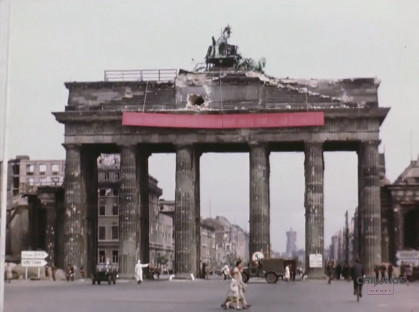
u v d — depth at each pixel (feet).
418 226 357.61
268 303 157.48
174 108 318.65
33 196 384.27
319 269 307.99
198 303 157.58
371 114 307.99
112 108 322.34
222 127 314.35
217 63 333.83
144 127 319.68
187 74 320.70
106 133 321.93
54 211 367.66
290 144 327.88
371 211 306.96
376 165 308.40
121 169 319.88
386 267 306.55
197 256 332.19
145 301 163.84
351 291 213.46
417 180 403.34
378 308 141.28
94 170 344.90
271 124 311.68
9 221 394.32
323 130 311.68
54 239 365.61
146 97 321.32
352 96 315.99
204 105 317.83
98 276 270.87
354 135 310.24
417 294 196.34
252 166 314.55
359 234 321.93
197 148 333.21
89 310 134.92
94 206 342.85
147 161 347.36
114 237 565.12
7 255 384.47
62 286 249.34
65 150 323.16
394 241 356.18
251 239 312.71
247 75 316.60
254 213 312.09
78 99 326.03
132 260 317.22
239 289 140.87
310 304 154.40
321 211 309.83
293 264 324.19
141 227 332.80
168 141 319.27
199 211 338.54
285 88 315.78
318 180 310.04
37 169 545.85
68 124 323.16
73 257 319.68
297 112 310.65
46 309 137.08
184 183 316.60
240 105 316.19
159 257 606.96
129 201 318.45
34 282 287.48
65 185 322.14
